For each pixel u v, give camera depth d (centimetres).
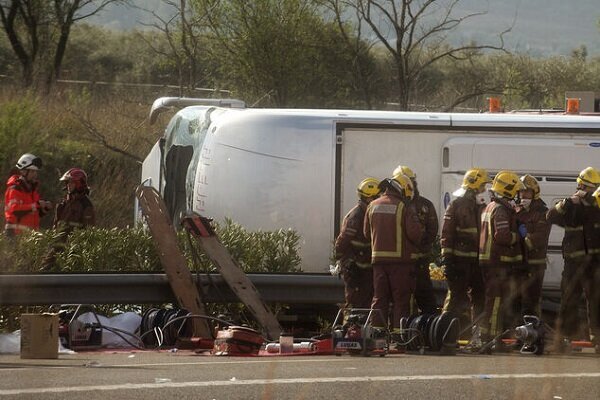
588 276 3225
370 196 3400
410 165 4006
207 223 3484
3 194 5081
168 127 4519
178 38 7519
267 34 7156
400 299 3200
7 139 6234
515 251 3195
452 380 2325
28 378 2277
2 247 3519
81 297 3294
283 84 7262
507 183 3169
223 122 4053
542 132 4028
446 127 4012
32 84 7681
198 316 3155
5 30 8712
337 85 7381
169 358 2836
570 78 9938
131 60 11400
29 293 3222
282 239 3881
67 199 3922
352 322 3112
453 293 3400
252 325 3656
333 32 7312
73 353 2973
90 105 7375
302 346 3039
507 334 3222
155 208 3503
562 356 3011
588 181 3234
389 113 4019
